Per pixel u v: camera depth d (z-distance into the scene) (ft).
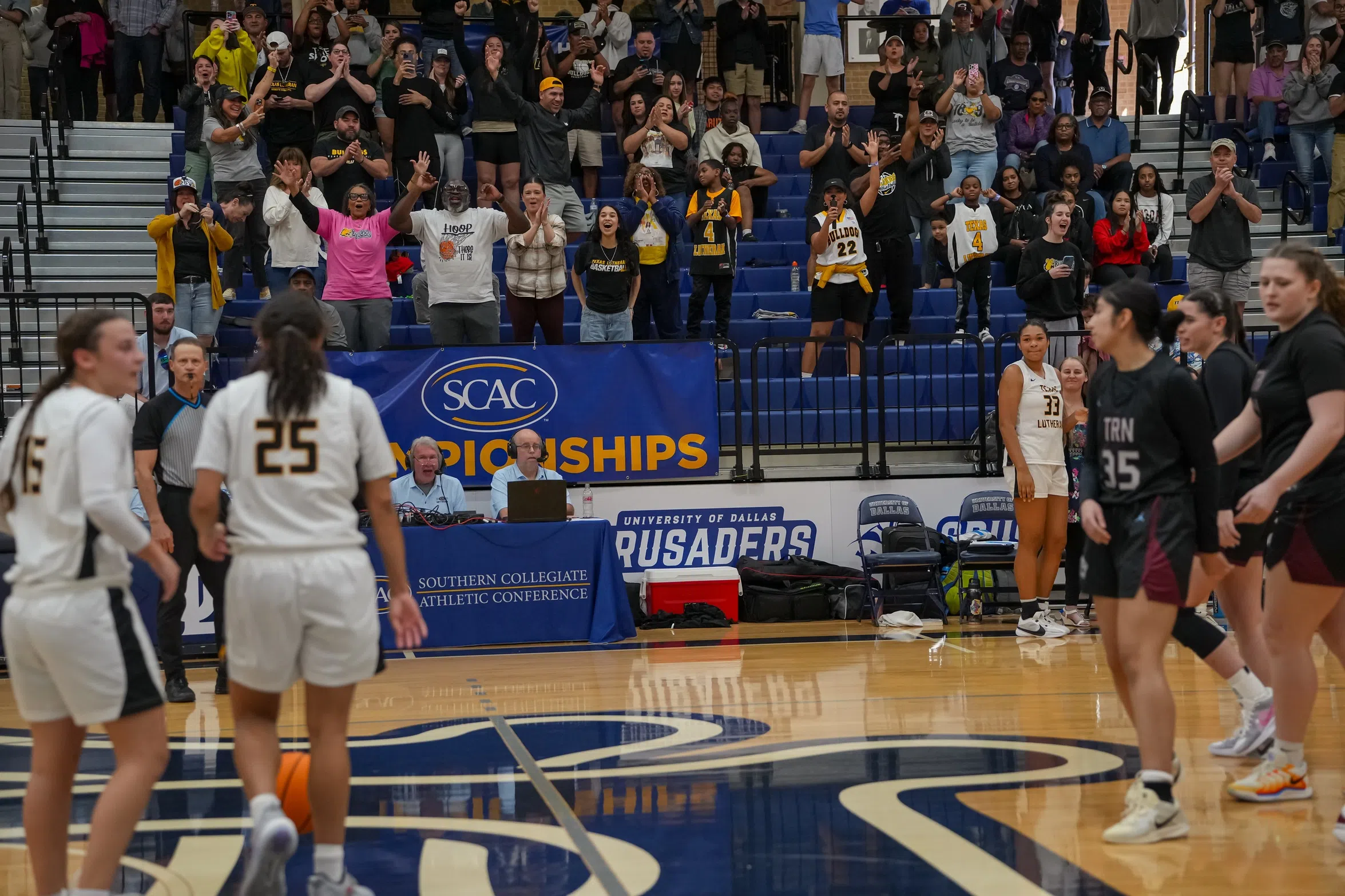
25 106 54.90
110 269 42.19
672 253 38.19
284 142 43.96
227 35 45.47
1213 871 12.03
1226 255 40.19
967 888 11.61
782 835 13.52
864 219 39.60
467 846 13.42
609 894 11.63
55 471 10.64
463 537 31.17
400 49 43.06
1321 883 11.62
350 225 35.22
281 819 10.61
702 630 33.01
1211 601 32.12
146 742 10.98
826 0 52.11
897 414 37.65
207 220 36.17
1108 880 11.80
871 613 34.27
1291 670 14.58
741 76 51.62
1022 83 51.34
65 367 11.25
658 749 18.22
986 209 40.47
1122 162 47.55
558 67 47.75
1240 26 53.42
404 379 34.50
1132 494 13.62
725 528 35.19
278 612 10.94
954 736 18.65
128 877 12.67
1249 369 16.30
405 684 25.34
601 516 34.91
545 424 34.86
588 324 36.42
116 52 48.80
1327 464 13.96
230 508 11.32
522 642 31.24
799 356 40.01
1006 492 34.73
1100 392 13.96
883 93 48.78
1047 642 29.27
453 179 40.96
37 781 11.00
